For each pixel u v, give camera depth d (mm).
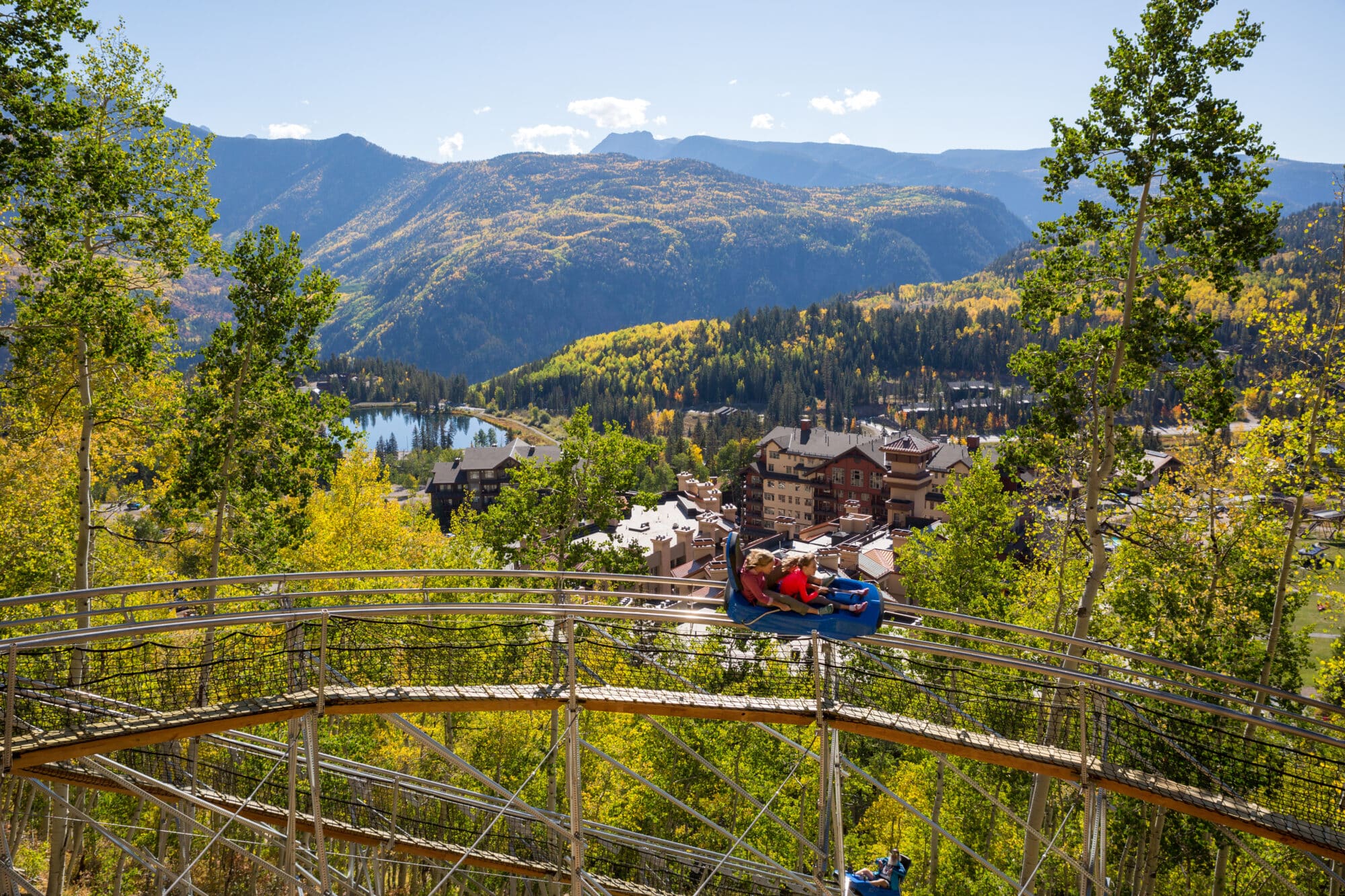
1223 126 20203
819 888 16781
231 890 27875
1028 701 16250
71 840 26406
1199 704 14562
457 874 26281
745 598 14414
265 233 27016
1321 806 14586
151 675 15711
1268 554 25438
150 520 31609
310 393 29109
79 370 25578
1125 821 25297
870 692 17141
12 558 28984
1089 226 22625
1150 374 22734
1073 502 26125
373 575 16500
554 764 21922
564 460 38031
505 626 17109
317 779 15695
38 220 22547
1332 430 23156
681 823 31406
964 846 16203
